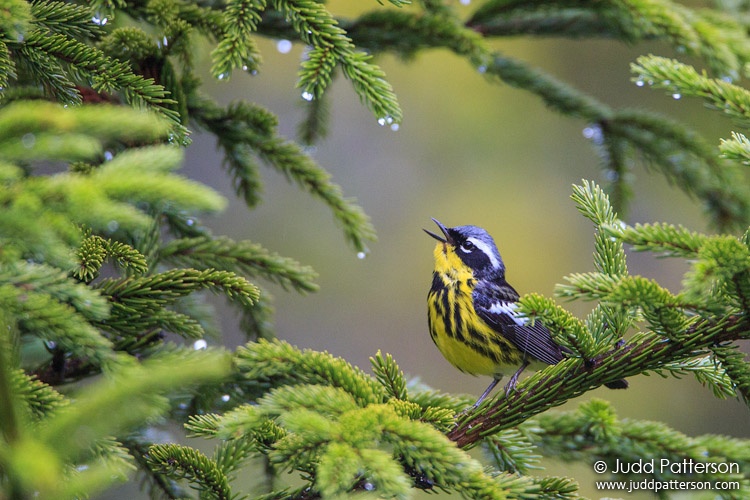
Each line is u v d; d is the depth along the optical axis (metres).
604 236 7.19
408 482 4.86
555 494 6.55
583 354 6.78
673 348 6.55
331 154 20.59
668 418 18.12
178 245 8.50
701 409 18.19
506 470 7.91
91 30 7.78
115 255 6.65
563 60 19.47
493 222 19.06
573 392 7.23
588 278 5.79
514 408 7.39
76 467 5.41
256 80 19.12
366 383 6.54
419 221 19.72
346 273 19.52
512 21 10.53
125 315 6.92
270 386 8.13
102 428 3.81
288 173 9.18
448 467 5.27
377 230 19.81
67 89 7.30
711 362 7.20
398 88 19.64
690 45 9.12
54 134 3.85
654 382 18.47
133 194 3.95
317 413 5.58
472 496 5.76
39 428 4.15
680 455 7.85
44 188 3.96
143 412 3.91
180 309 9.30
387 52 10.72
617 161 11.23
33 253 4.42
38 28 7.48
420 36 9.66
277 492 6.55
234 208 19.44
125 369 4.84
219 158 19.91
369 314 19.50
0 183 4.01
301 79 7.25
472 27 10.51
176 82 8.24
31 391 5.41
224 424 5.57
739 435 17.92
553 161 19.67
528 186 19.41
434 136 19.95
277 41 9.67
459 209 19.34
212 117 8.92
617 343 7.00
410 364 19.27
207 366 3.88
